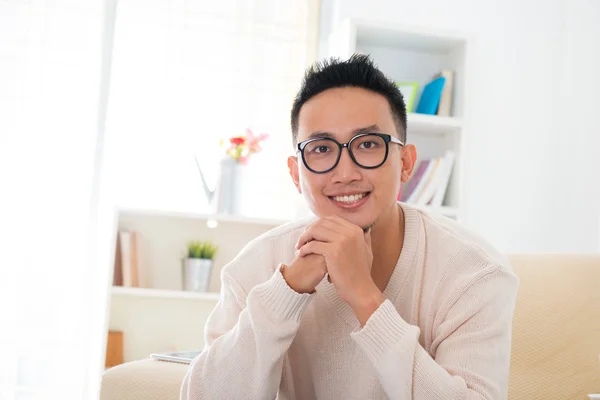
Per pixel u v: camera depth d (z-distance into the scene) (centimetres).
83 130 361
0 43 356
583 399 172
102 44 365
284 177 371
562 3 389
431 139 365
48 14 361
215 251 345
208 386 129
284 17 380
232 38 374
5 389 341
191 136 367
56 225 355
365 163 125
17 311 347
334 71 128
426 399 117
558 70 387
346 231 125
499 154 379
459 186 344
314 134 127
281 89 375
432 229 138
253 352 127
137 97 365
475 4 384
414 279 135
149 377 150
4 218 350
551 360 177
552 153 383
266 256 145
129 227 352
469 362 123
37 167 355
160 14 370
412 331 121
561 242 372
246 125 371
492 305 127
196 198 364
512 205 378
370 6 373
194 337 349
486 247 145
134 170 363
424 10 379
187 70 369
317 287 138
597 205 345
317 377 139
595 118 355
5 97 354
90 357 351
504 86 384
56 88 359
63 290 352
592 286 183
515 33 387
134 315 347
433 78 363
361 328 124
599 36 358
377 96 128
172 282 352
